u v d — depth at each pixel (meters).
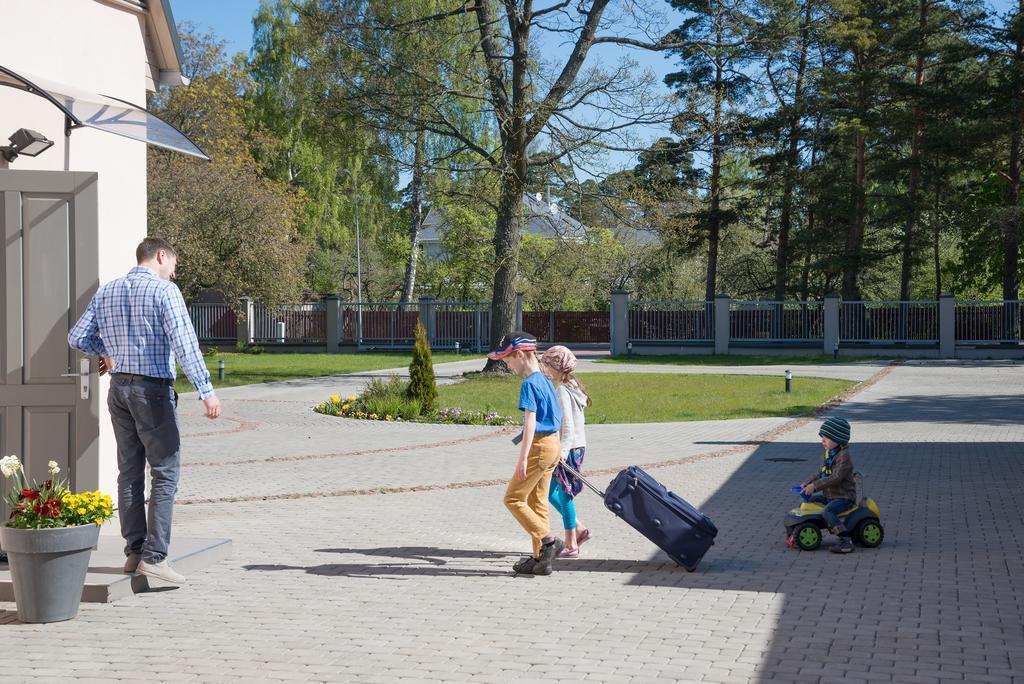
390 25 26.72
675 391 25.27
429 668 4.87
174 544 7.40
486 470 12.48
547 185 28.55
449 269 55.25
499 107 27.33
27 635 5.49
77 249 7.05
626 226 29.00
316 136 29.48
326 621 5.76
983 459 12.95
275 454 14.15
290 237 47.16
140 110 8.56
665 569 7.09
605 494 7.12
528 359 7.00
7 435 6.99
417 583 6.70
